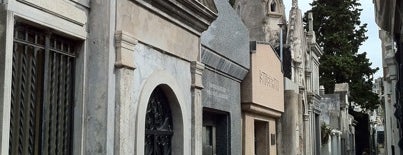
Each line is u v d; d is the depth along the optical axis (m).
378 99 37.78
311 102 20.09
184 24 6.77
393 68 14.73
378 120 64.44
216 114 9.48
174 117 6.70
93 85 4.96
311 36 22.48
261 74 11.45
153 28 5.91
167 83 6.25
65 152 4.80
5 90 3.78
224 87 9.38
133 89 5.40
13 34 3.97
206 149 9.01
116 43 5.11
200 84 7.27
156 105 6.36
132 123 5.37
